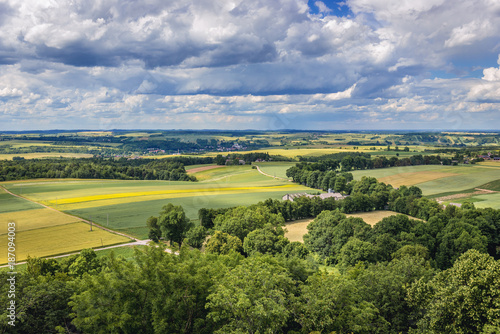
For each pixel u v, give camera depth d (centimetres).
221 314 2469
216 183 14838
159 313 2442
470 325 2644
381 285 3300
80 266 4844
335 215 7825
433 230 7038
